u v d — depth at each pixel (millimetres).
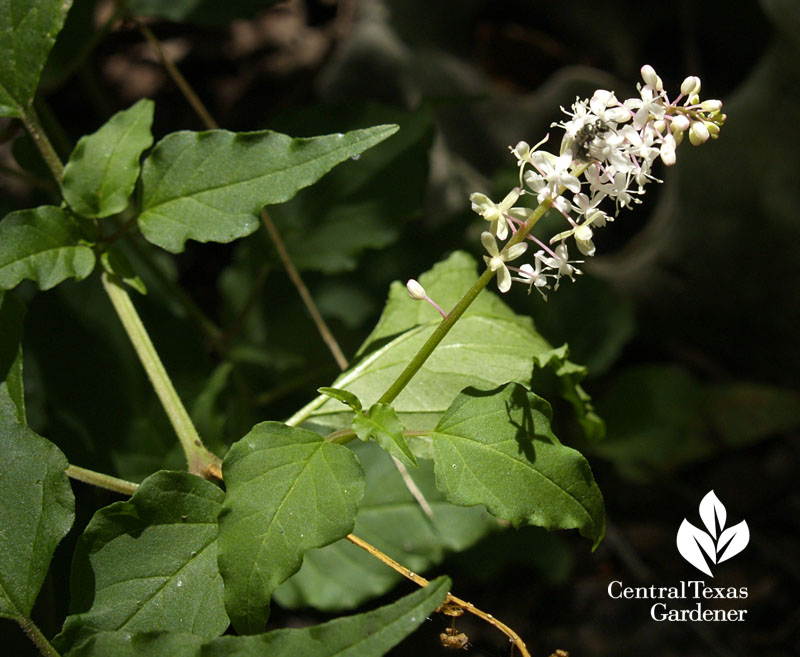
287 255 282
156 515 190
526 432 188
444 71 411
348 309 318
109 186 212
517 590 330
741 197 365
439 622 311
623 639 321
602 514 187
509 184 337
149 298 288
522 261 324
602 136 179
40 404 271
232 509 184
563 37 420
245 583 181
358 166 285
